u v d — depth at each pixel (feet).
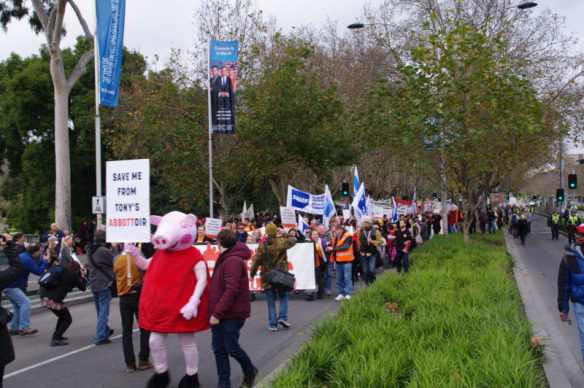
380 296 30.14
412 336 20.92
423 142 56.70
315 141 75.00
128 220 19.77
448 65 54.54
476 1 76.28
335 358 18.38
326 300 40.29
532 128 53.01
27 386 20.16
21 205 110.01
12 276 15.80
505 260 48.78
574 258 19.48
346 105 92.58
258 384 17.25
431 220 115.96
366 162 115.03
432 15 59.00
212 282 18.56
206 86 77.51
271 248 29.12
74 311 39.17
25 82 100.42
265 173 76.59
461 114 54.08
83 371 22.04
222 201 77.15
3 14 68.80
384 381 15.75
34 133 104.53
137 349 26.03
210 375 21.01
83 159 103.81
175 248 17.87
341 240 38.75
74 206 109.19
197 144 68.18
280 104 71.46
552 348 22.62
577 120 76.54
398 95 55.93
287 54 75.77
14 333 30.35
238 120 69.05
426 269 40.04
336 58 101.71
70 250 39.40
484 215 122.83
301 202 60.39
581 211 246.47
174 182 73.10
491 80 52.70
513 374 15.44
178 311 17.65
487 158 55.93
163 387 18.13
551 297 36.96
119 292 21.86
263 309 36.68
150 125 68.74
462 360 17.84
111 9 51.80
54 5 62.75
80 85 104.17
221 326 18.38
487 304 26.08
